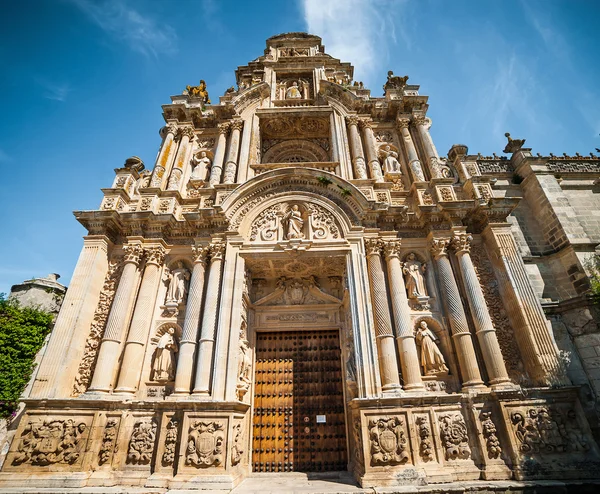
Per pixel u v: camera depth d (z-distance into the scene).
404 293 12.95
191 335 12.35
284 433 13.16
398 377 11.43
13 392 15.49
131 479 10.22
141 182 16.80
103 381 11.59
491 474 9.95
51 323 17.88
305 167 15.77
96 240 13.98
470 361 11.65
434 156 16.41
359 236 13.88
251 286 15.16
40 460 10.30
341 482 10.84
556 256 16.23
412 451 10.22
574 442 10.21
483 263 13.93
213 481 9.73
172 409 10.98
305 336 14.95
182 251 14.51
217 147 17.72
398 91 19.17
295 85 21.03
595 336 12.34
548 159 18.58
